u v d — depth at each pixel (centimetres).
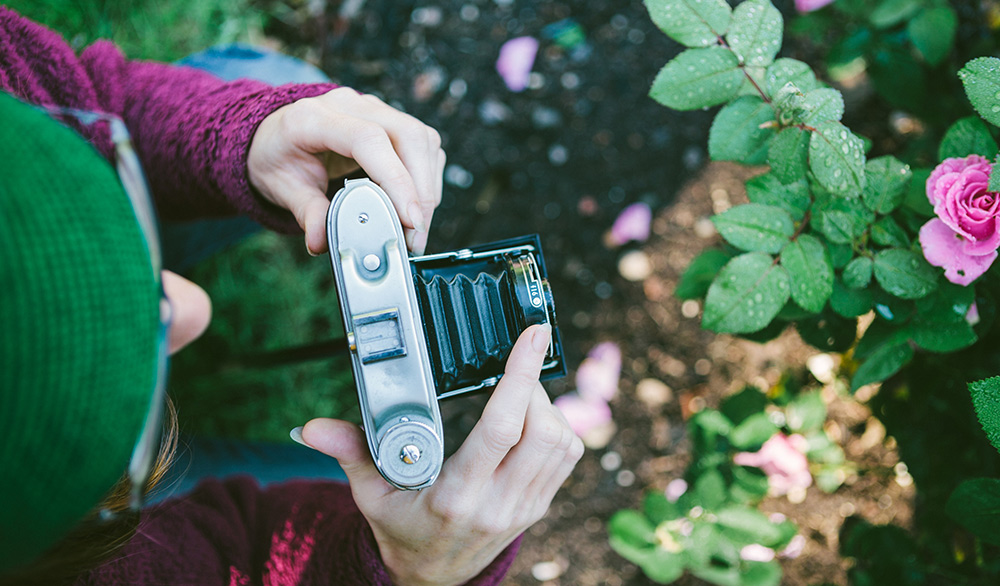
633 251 173
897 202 77
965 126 76
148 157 105
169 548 83
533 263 77
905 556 110
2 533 44
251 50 130
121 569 79
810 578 153
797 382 145
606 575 162
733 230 79
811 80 78
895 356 83
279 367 159
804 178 80
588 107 178
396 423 68
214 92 99
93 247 43
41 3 149
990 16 135
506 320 77
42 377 41
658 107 176
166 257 135
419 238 76
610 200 175
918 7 114
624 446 167
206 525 88
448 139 180
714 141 78
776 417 142
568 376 171
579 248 175
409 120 81
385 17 182
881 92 121
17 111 45
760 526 120
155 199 113
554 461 77
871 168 77
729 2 174
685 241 172
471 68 181
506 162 179
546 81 179
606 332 171
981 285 81
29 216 40
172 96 102
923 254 77
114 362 45
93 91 97
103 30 155
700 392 167
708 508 122
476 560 82
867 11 122
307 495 95
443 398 76
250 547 92
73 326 42
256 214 95
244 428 162
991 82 69
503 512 76
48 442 42
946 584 122
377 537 79
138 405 49
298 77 129
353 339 67
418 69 182
